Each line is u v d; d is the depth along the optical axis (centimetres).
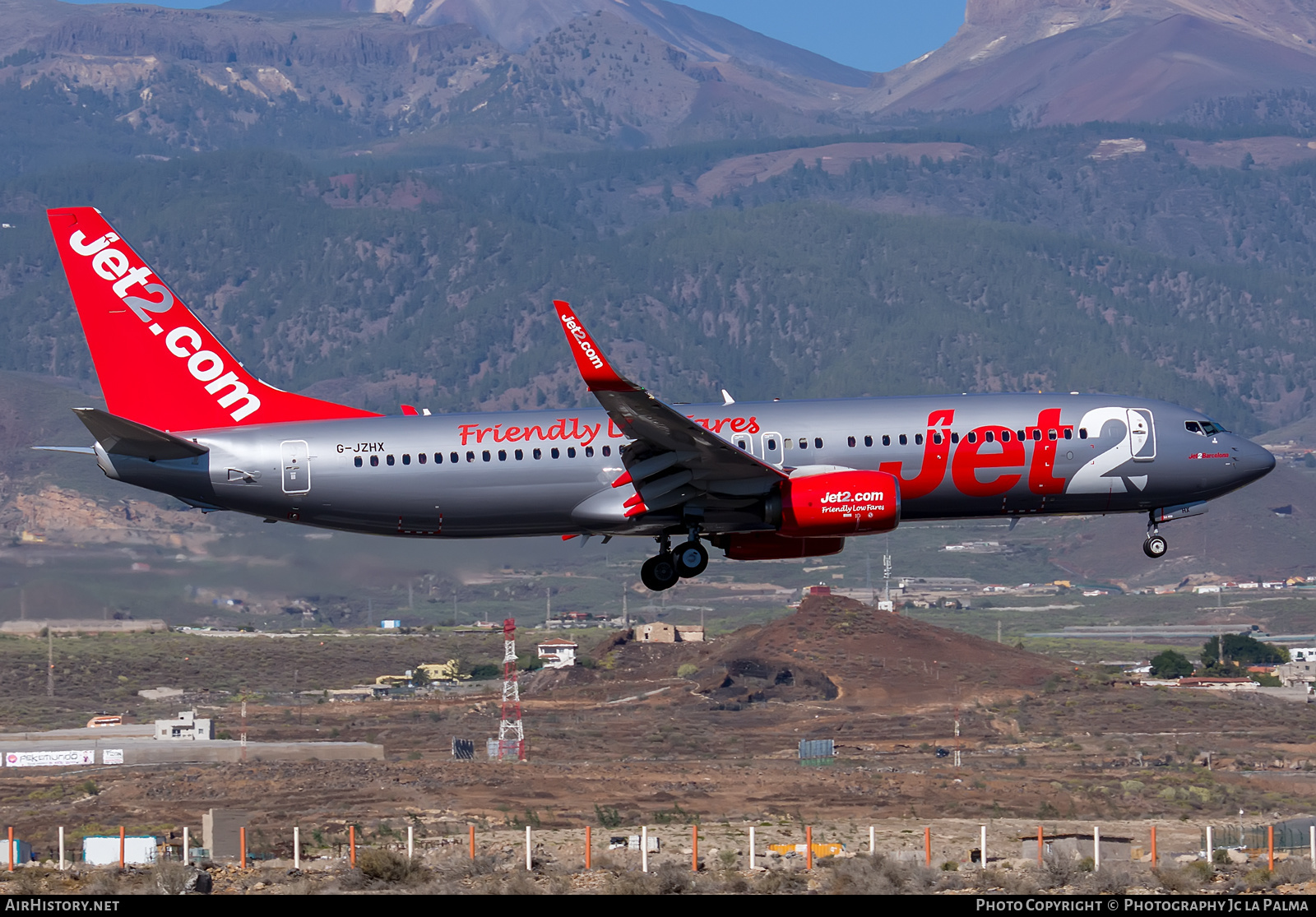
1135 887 10762
